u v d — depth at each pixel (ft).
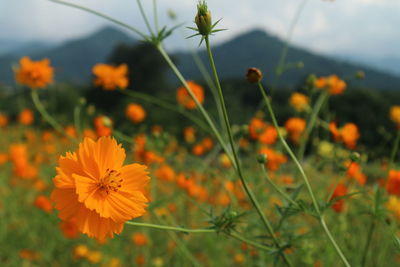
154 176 2.44
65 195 1.26
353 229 2.14
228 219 1.37
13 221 3.23
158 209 1.96
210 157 2.55
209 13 1.22
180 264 2.63
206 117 1.48
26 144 4.60
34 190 3.56
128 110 2.72
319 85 2.37
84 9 1.57
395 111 2.77
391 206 1.79
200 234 2.72
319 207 1.41
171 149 2.79
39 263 2.96
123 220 1.26
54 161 3.85
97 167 1.27
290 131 2.54
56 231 3.11
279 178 2.32
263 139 2.38
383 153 3.32
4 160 3.50
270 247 1.45
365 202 2.09
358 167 2.06
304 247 1.73
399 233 1.97
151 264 2.73
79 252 2.83
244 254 2.52
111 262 2.81
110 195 1.26
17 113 7.75
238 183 2.05
